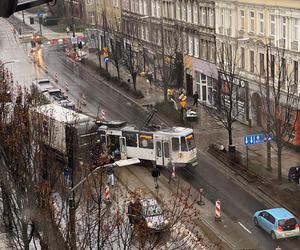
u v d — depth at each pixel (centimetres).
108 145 5044
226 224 3809
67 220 2661
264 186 4425
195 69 7150
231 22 6209
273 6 5406
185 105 6494
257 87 5741
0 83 4884
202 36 6900
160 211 3125
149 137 4947
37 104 4412
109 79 8388
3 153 2761
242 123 6088
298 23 5106
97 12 10856
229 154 5009
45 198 2478
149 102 7138
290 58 5262
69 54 10331
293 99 4788
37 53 10650
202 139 5662
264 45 5416
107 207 3161
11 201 2947
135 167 5053
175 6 7544
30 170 2669
